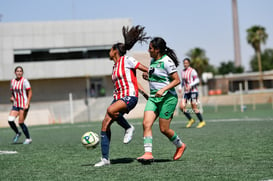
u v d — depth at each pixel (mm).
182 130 20359
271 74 109625
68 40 70375
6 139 21047
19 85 17016
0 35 69125
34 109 44875
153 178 7820
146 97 10344
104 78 71688
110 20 70688
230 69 139000
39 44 69938
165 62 9461
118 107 9570
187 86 21375
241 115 33375
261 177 7602
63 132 24438
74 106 45625
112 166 9508
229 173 8094
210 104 71188
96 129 25719
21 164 10664
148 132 9633
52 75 69750
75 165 10055
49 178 8375
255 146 12336
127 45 9961
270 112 36406
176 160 10117
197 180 7504
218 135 16547
